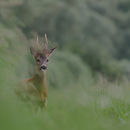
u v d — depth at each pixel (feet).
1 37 36.29
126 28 198.29
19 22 49.29
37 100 30.89
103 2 203.21
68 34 152.46
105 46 169.78
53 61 111.75
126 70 123.24
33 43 40.75
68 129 21.72
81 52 153.58
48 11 137.80
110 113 31.65
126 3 212.64
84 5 172.45
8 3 51.80
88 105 31.99
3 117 18.30
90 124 23.81
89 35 164.66
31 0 133.28
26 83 31.99
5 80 26.12
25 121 19.85
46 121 21.97
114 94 39.83
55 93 50.55
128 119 30.83
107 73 121.08
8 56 34.88
